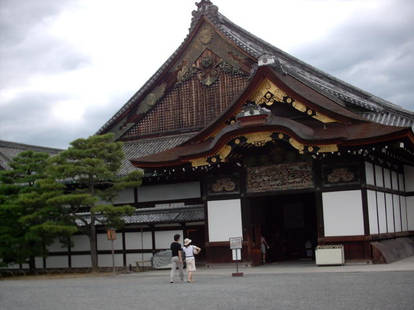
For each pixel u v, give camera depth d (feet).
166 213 128.36
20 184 134.72
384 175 117.60
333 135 100.73
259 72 108.27
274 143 110.52
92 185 120.47
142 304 58.59
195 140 118.52
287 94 107.34
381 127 101.09
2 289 85.66
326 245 102.78
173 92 145.18
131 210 116.98
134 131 149.69
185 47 142.82
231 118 113.39
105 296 68.28
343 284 68.74
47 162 125.29
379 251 100.63
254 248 114.42
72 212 123.75
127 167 137.90
